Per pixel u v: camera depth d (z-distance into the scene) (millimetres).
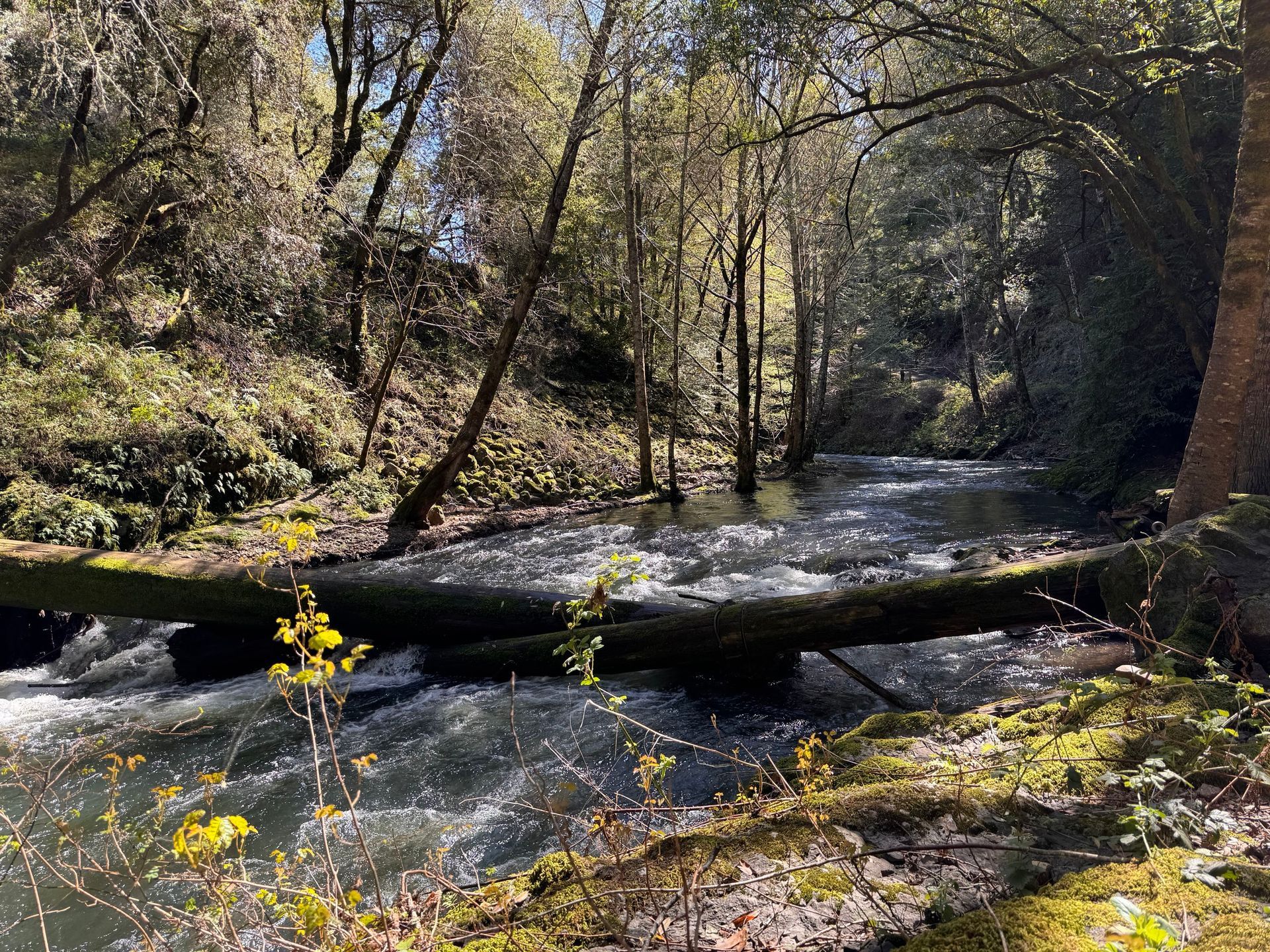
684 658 5516
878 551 9727
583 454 17438
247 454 10719
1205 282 10836
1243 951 1624
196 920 2197
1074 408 15086
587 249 21688
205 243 12773
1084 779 2844
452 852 3568
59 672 6668
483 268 16375
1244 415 6879
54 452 8477
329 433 12695
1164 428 12914
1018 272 22312
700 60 9945
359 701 5770
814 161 18672
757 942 1989
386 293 16812
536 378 19547
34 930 3002
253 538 9508
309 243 13102
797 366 21781
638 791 4082
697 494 17391
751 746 4676
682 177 16203
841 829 2525
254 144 12164
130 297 11828
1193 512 5445
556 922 2145
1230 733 2641
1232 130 10742
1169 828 2172
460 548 11273
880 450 34750
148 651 6816
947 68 10766
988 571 5168
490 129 13852
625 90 13133
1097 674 5234
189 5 10461
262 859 3531
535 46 17781
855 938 1985
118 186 11461
